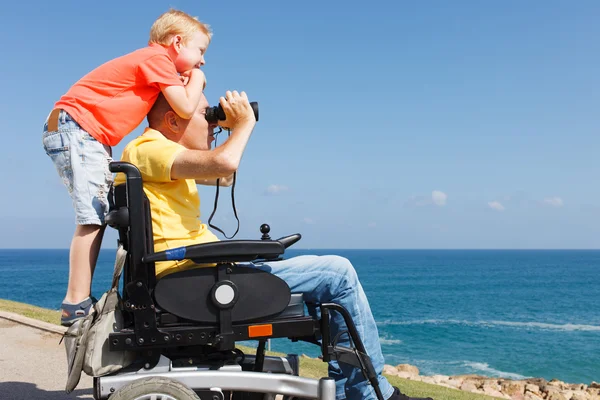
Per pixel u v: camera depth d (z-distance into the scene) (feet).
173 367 8.37
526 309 179.11
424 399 9.44
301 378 8.19
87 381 14.23
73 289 9.15
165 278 8.07
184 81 9.68
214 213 9.89
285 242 9.44
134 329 8.02
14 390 13.17
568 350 100.42
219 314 8.12
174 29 9.76
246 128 8.64
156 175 8.49
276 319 8.45
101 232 9.59
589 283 309.22
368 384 8.94
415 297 224.53
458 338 114.62
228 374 8.12
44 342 18.25
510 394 52.90
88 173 9.46
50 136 9.63
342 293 8.92
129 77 9.48
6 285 288.71
